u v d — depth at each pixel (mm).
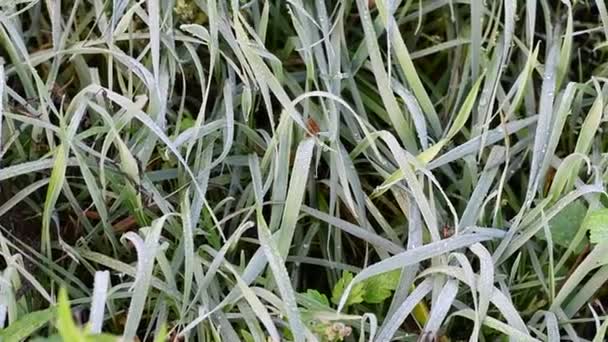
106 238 667
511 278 652
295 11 707
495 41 720
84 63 705
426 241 661
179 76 729
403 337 620
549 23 719
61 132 621
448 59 749
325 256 683
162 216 628
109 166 667
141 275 576
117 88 727
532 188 650
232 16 713
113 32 680
